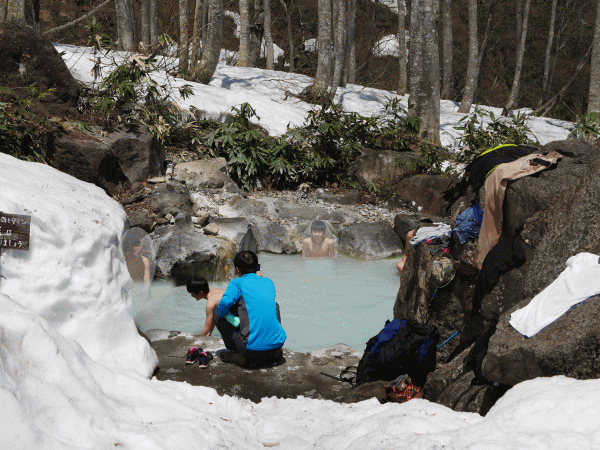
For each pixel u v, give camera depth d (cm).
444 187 1070
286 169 1088
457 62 2955
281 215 977
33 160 754
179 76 1366
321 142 1208
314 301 692
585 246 328
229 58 2581
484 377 302
